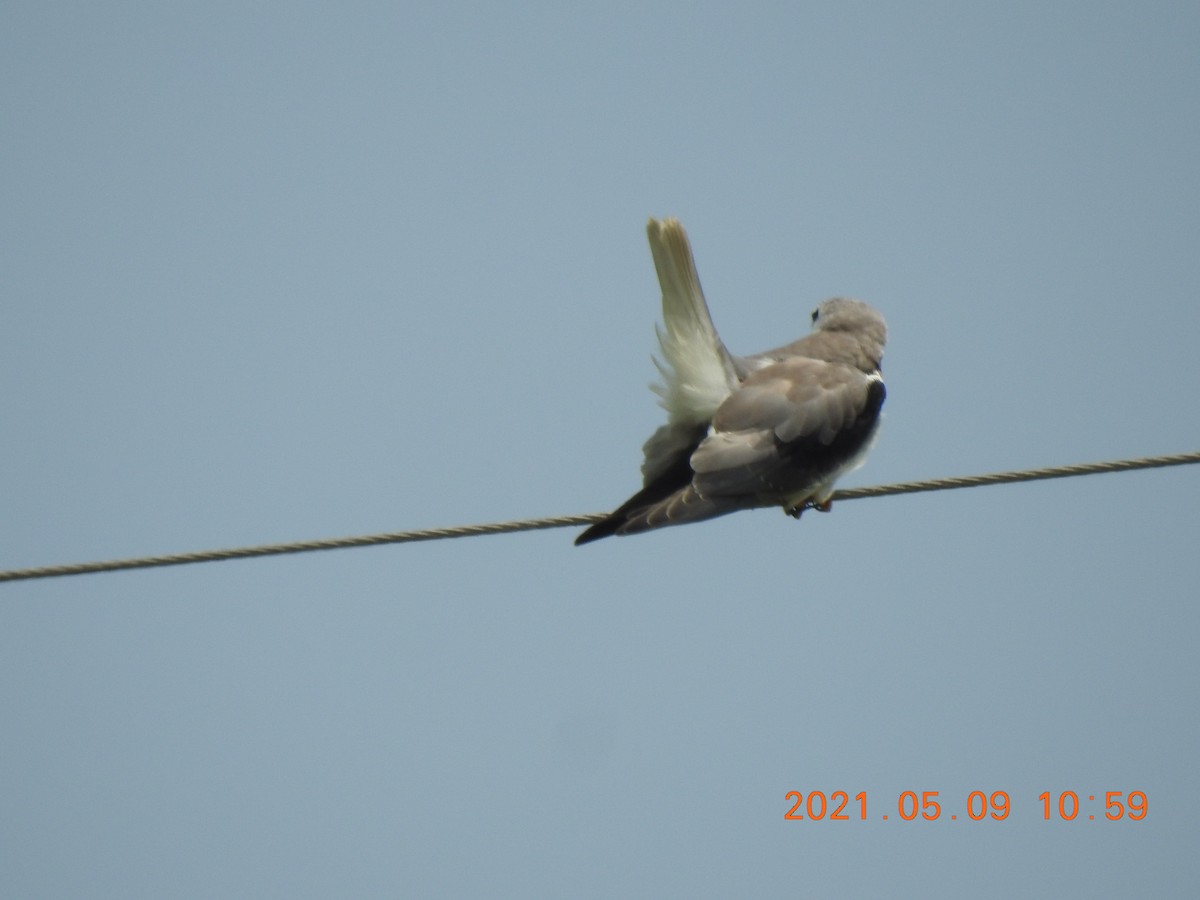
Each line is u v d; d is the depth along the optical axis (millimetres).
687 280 11781
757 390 11930
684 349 11898
